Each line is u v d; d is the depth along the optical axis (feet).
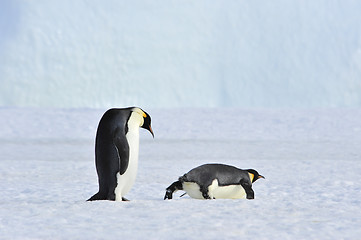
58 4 557.33
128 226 50.52
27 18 539.70
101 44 552.00
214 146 172.24
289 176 98.89
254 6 584.81
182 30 569.23
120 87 543.39
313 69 555.28
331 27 570.05
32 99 515.91
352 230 49.16
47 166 117.08
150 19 570.05
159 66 554.05
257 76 556.10
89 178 97.50
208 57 562.25
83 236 46.55
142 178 96.32
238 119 274.98
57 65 532.32
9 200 70.44
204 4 582.35
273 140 194.29
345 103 539.70
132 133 68.44
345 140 193.57
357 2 582.35
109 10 568.00
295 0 586.04
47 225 51.37
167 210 58.90
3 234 47.65
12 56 521.65
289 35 571.28
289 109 334.24
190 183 68.49
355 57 554.05
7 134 223.30
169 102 542.57
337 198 71.26
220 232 47.85
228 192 70.18
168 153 151.74
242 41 570.87
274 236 46.44
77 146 181.98
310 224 51.83
